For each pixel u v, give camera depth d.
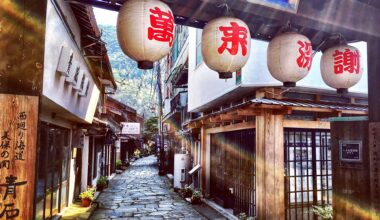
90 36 12.20
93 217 15.22
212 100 15.17
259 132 11.14
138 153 76.19
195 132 20.97
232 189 15.12
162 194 22.36
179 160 23.66
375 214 4.62
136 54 3.35
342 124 5.28
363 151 4.95
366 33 4.43
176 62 27.53
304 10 3.88
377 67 4.79
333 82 4.61
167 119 33.62
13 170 2.66
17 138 2.68
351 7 4.23
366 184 4.87
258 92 11.84
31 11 2.74
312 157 11.92
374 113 4.76
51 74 7.68
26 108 2.69
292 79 4.06
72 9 10.65
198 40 17.83
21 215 2.65
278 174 10.79
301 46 3.93
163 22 3.32
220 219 14.03
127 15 3.29
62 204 14.71
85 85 12.01
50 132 11.89
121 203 18.91
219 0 3.53
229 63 3.64
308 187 11.74
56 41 7.65
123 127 39.25
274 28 4.58
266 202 10.65
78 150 18.67
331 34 4.66
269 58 4.09
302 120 11.48
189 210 16.83
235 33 3.60
